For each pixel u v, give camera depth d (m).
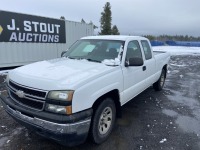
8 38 9.66
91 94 3.17
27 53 10.68
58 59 4.57
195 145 3.72
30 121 3.06
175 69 12.75
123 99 4.21
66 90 2.89
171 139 3.91
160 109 5.49
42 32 11.30
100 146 3.59
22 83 3.21
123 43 4.52
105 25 58.78
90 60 4.34
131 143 3.73
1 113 4.89
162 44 44.12
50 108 2.92
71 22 13.27
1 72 9.45
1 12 9.21
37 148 3.46
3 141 3.65
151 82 5.92
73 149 3.47
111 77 3.68
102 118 3.64
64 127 2.82
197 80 9.45
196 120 4.83
